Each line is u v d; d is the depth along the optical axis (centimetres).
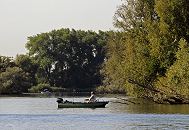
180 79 12825
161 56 14212
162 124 9881
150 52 14450
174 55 14012
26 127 9700
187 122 10144
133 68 14712
